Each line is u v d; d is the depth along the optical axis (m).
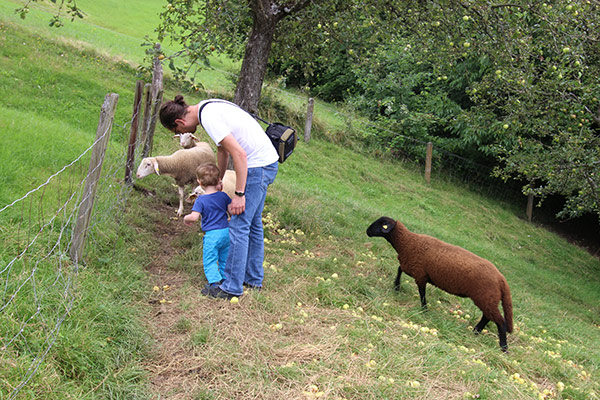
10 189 5.13
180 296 4.40
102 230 5.04
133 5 29.22
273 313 4.43
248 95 6.98
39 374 2.91
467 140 15.39
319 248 7.05
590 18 6.49
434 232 10.72
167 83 13.98
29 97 9.81
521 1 5.80
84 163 6.60
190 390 3.22
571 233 16.78
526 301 7.82
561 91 7.75
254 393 3.26
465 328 5.45
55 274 3.95
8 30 12.97
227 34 6.34
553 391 4.36
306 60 8.45
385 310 5.34
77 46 13.91
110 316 3.71
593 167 8.39
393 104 17.38
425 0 6.98
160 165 6.30
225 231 4.70
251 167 4.39
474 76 14.69
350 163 14.17
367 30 7.57
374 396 3.36
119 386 3.11
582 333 6.98
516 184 17.75
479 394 3.63
